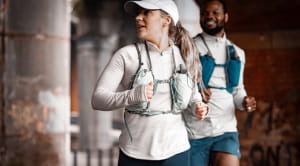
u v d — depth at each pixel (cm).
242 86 427
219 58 411
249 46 695
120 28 2022
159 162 308
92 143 1892
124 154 310
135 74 309
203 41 414
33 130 693
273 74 686
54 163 707
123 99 290
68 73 736
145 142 305
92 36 1880
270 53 687
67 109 734
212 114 403
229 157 396
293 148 677
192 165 407
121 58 308
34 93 695
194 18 701
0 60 680
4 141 682
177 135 312
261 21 685
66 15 726
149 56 312
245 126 695
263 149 689
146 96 286
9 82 684
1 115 681
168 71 314
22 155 686
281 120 683
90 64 1914
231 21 698
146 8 307
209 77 402
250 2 683
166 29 319
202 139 405
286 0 668
